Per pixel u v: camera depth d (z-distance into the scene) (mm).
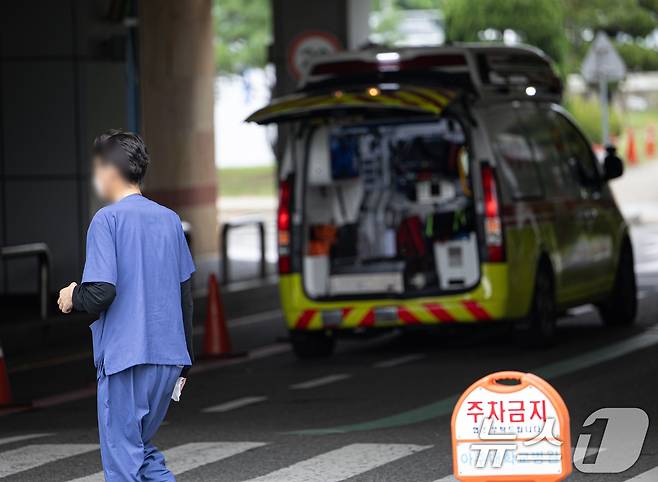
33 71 42750
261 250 45281
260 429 21656
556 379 25375
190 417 23125
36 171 42938
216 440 20672
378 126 29516
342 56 30109
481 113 28531
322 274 29203
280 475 18031
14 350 33844
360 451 19406
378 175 29672
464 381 25781
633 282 33688
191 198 54906
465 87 29031
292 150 29672
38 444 20906
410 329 28844
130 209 14328
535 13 91375
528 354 28922
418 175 29359
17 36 42750
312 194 29641
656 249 54000
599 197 32875
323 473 18078
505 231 28078
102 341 14289
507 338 31875
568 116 32938
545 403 13773
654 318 34688
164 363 14312
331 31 52125
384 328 28906
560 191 30938
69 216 42906
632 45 110750
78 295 14055
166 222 14461
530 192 29422
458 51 29297
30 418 24109
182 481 17875
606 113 62688
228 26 113625
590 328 33250
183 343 14508
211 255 55469
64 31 42562
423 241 29031
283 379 27266
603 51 62438
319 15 52125
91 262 14086
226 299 41062
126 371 14211
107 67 42594
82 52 42625
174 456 19469
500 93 29656
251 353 31625
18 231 43094
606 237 32656
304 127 29594
